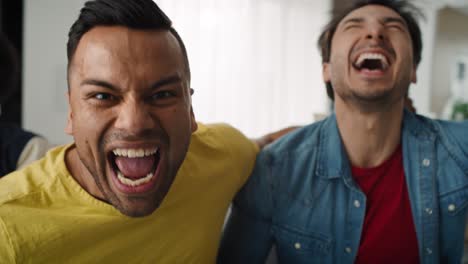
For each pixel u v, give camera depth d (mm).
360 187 844
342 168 844
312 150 891
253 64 2648
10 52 981
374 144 836
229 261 868
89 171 542
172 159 547
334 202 848
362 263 825
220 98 2617
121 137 490
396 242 811
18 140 928
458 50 3287
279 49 2721
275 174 869
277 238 861
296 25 2756
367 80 770
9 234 510
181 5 2453
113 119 493
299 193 861
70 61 513
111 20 489
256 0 2613
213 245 745
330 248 836
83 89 490
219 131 850
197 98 2568
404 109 892
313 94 2828
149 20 493
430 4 3051
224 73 2600
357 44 797
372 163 855
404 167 840
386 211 826
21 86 2045
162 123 515
